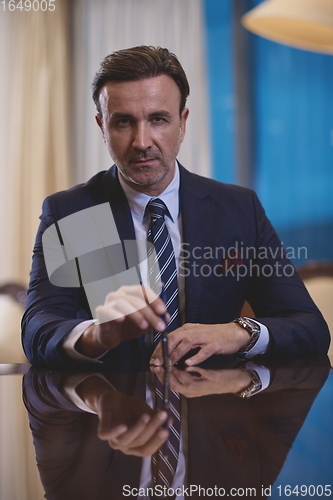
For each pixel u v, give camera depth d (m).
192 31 4.10
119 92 1.51
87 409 0.82
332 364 1.26
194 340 1.29
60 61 4.17
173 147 1.57
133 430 0.69
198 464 0.57
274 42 4.25
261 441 0.64
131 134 1.54
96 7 4.20
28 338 1.38
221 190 1.84
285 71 4.24
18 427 0.73
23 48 4.20
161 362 1.25
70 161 4.22
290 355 1.42
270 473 0.54
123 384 1.01
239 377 1.07
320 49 2.66
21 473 0.55
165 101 1.52
